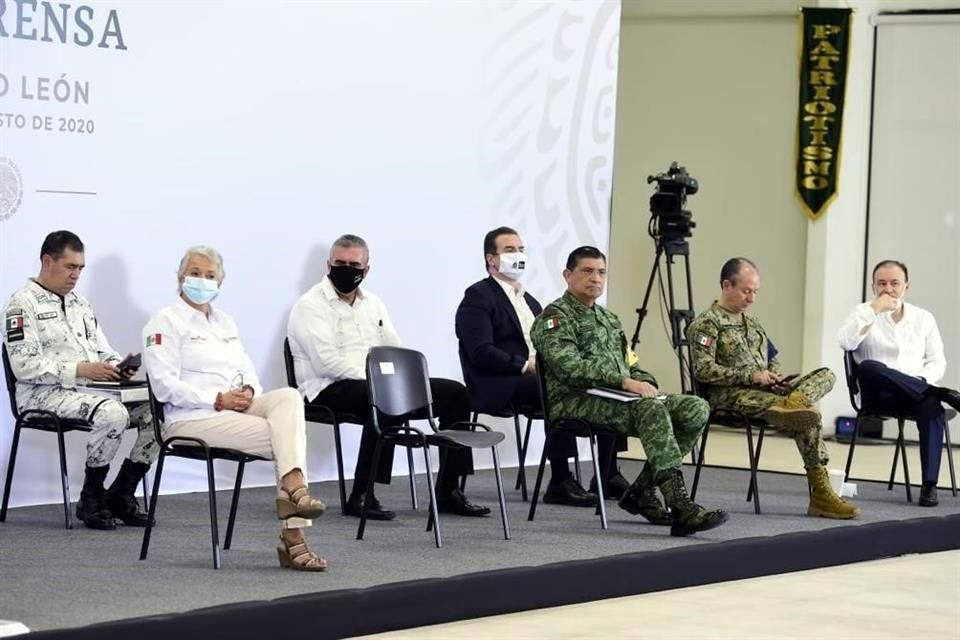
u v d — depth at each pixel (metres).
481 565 8.02
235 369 8.70
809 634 7.42
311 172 11.35
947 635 7.50
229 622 6.62
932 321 11.96
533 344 9.89
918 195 16.84
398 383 9.23
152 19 10.30
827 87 16.97
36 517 9.34
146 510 9.71
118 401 9.15
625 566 8.36
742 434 16.95
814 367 17.02
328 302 10.31
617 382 9.55
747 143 17.47
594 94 13.51
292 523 7.80
